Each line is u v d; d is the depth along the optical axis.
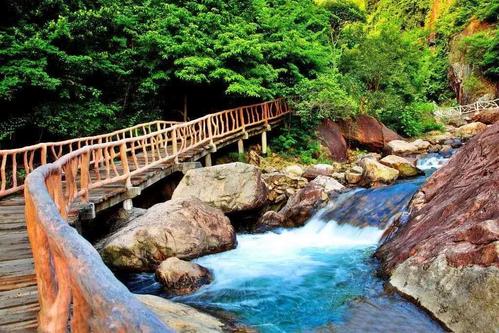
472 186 5.85
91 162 10.69
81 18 13.61
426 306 4.53
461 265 4.45
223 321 4.93
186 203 8.06
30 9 13.39
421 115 23.50
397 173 12.10
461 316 4.12
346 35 24.67
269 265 7.19
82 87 13.16
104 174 10.64
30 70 11.31
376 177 11.81
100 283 1.22
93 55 13.84
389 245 6.63
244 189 10.27
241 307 5.49
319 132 17.66
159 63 15.06
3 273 4.04
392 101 20.91
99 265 1.36
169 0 16.48
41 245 2.34
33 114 12.32
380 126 18.89
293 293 5.87
